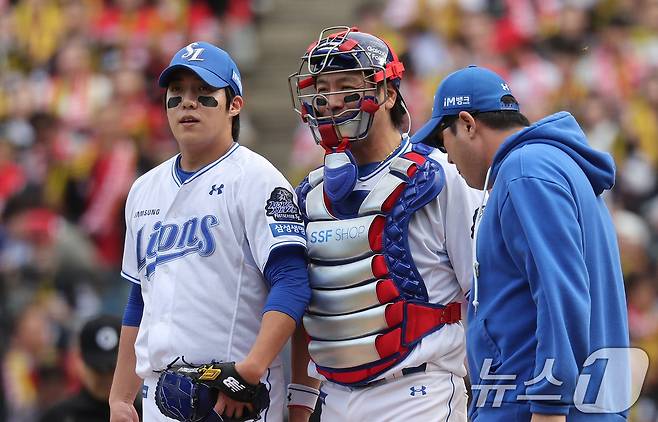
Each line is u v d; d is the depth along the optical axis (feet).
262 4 165.58
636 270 113.50
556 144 45.50
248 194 50.06
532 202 43.50
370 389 50.19
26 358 107.24
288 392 53.83
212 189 50.60
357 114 49.80
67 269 118.83
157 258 51.06
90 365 63.10
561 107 135.85
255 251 49.85
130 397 53.93
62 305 113.80
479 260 45.98
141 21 150.20
